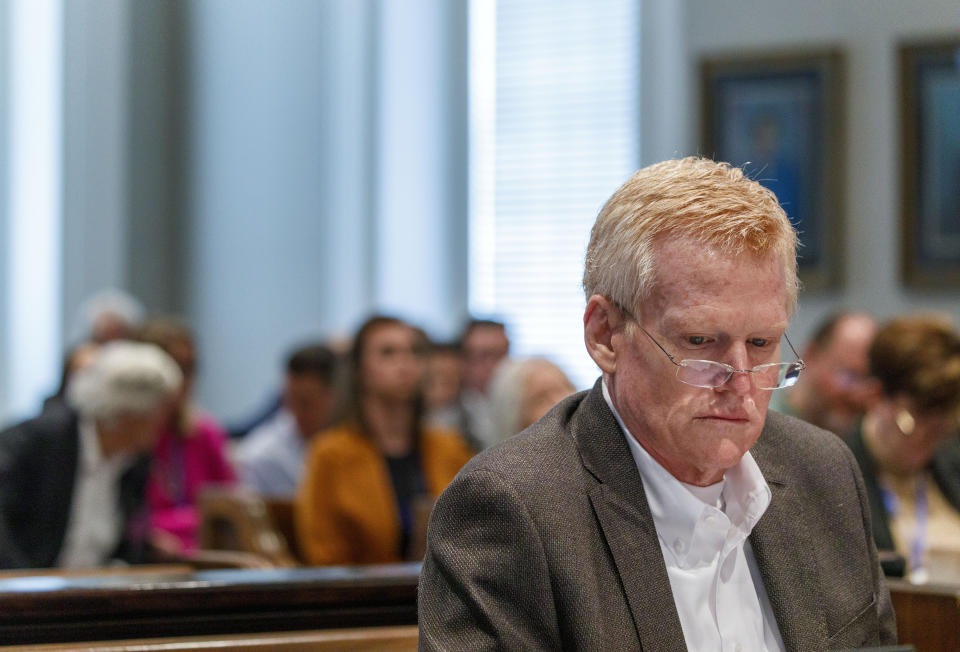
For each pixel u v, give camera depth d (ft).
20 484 24.77
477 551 9.75
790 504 10.98
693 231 9.62
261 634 12.21
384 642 12.39
